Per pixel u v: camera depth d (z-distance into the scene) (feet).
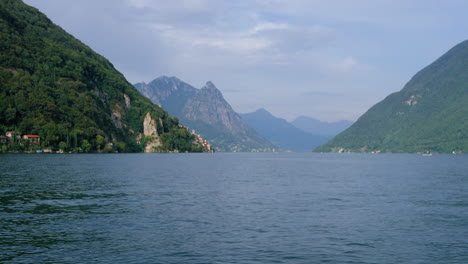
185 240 105.50
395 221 135.74
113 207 157.48
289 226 125.90
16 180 253.24
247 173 394.73
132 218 134.92
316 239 109.09
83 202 168.96
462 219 140.15
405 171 454.81
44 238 105.09
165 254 92.27
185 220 133.08
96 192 204.23
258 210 156.25
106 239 105.09
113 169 388.37
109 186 234.79
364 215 147.23
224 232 116.06
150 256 90.53
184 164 567.18
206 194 206.69
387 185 270.87
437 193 221.25
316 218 140.36
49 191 202.90
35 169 351.05
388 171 453.58
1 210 145.79
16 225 120.47
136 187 232.53
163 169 422.41
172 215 141.90
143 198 185.47
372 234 115.85
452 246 102.83
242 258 90.17
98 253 92.07
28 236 106.93
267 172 420.77
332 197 200.85
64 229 116.26
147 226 122.52
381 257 92.79
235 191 224.12
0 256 88.12
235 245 101.35
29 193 193.36
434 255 94.68
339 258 91.50
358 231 119.65
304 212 152.97
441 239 110.11
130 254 91.76
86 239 104.78
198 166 520.83
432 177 351.67
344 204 175.42
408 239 109.81
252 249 97.86
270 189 238.07
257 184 270.46
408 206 170.40
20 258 87.15
